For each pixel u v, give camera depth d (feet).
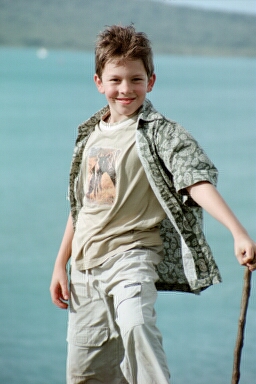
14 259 176.14
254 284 135.44
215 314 124.06
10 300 140.87
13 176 305.73
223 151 345.10
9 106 589.32
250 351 106.01
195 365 101.50
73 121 489.67
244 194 250.78
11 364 102.78
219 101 606.96
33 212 233.76
